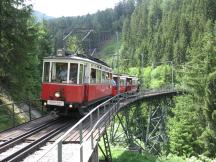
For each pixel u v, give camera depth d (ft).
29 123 66.54
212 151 135.03
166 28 502.79
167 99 237.04
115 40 638.94
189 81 170.09
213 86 148.87
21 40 87.81
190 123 153.89
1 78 98.58
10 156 42.65
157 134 191.72
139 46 549.13
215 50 165.78
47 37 175.42
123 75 169.37
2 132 56.95
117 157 85.10
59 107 71.51
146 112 212.43
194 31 428.56
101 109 95.25
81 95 69.82
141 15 601.21
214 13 451.12
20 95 98.53
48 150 22.70
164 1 603.26
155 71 422.00
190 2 497.46
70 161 37.70
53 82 69.87
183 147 149.69
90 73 74.59
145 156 90.53
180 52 425.28
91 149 42.86
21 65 89.66
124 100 136.98
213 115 142.82
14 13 86.17
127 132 135.03
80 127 39.09
